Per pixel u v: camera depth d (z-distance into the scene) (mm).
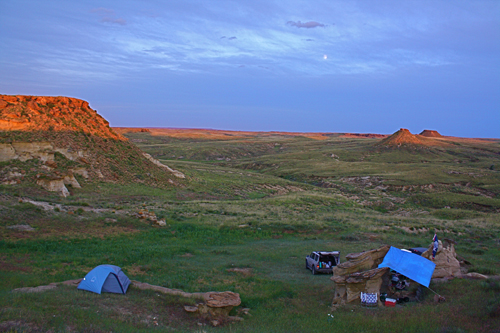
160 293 13875
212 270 19375
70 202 36125
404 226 37000
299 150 192250
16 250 20312
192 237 29438
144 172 62688
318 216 43125
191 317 12305
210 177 81375
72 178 48062
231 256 23766
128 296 13281
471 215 54219
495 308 11773
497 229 37281
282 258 23281
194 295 13516
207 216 38250
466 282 15531
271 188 80625
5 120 51344
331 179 99250
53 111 59438
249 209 46281
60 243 22938
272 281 17766
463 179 91625
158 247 24500
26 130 52406
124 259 20531
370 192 81750
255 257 23500
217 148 179000
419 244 27328
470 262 19797
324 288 16828
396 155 157625
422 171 103312
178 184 65000
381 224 38031
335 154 159625
